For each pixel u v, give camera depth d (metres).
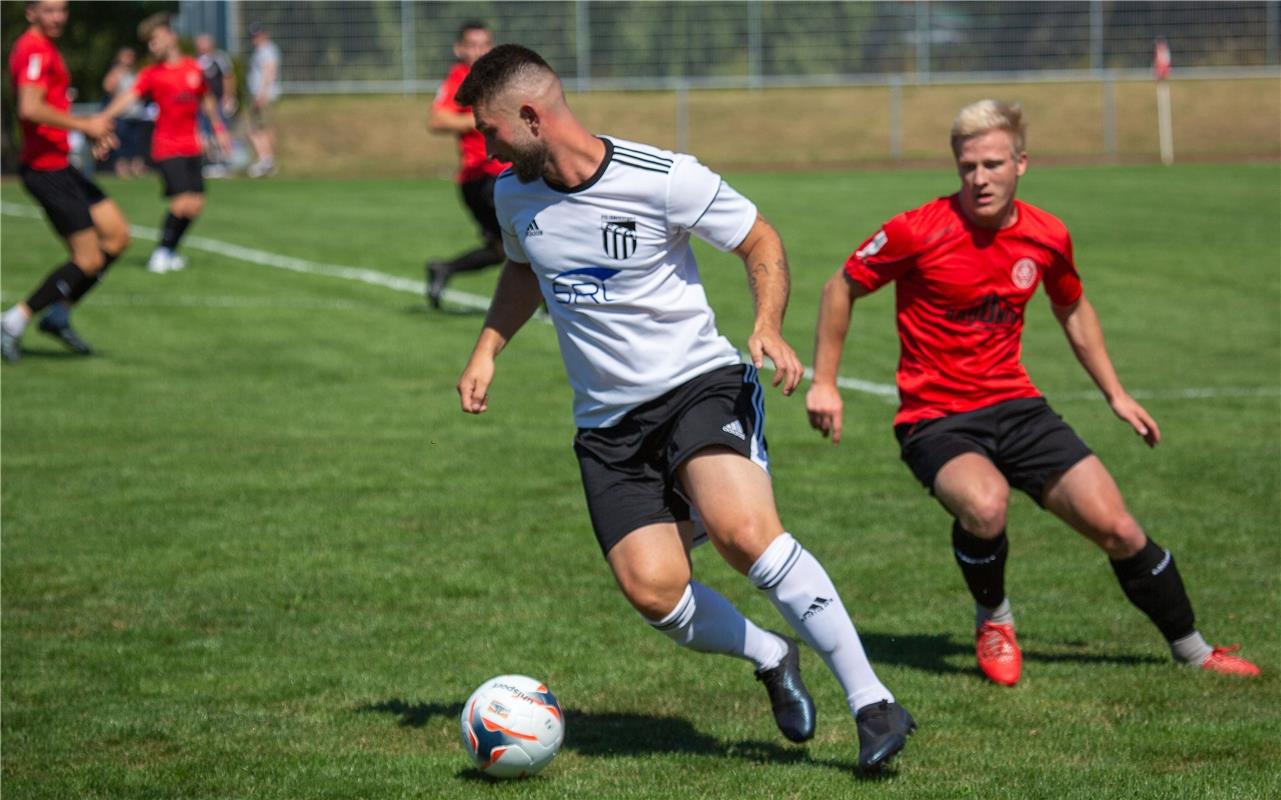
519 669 18.17
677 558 14.62
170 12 119.88
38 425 32.09
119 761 15.20
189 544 23.66
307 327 44.97
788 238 65.81
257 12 118.06
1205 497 26.23
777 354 13.86
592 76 124.44
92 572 22.19
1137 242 63.25
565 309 14.73
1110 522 17.27
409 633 19.55
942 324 17.61
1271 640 18.88
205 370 38.50
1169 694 16.97
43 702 17.03
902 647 18.97
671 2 123.81
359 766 15.00
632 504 14.75
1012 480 17.91
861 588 21.45
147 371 38.28
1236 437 31.02
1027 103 126.00
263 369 38.66
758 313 14.24
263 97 108.44
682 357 14.66
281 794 14.24
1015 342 17.88
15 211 80.00
